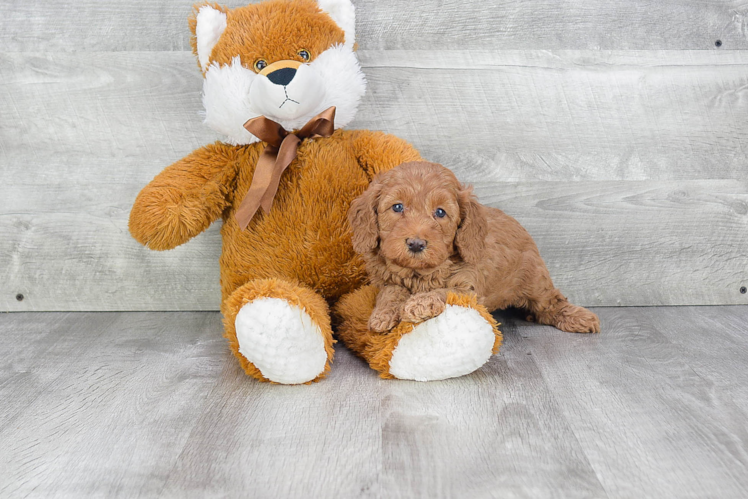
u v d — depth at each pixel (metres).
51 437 1.37
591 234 2.23
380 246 1.59
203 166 1.83
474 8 2.11
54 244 2.25
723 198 2.22
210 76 1.76
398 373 1.59
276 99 1.66
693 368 1.69
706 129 2.18
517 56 2.14
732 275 2.26
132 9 2.11
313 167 1.78
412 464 1.25
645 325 2.05
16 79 2.15
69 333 2.05
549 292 1.99
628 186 2.21
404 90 2.15
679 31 2.14
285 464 1.25
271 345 1.50
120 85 2.15
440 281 1.62
